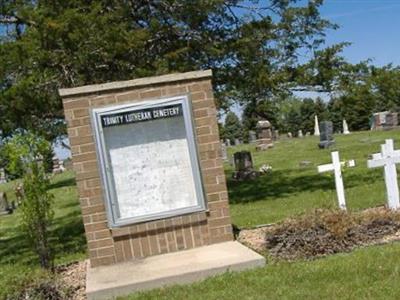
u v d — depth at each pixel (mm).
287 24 16547
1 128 13758
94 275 7977
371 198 12984
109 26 13328
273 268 7258
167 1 15641
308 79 16234
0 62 12859
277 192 17078
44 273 7609
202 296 6508
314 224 8125
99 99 8648
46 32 12828
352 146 29859
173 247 8750
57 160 46281
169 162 8812
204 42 15992
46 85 13945
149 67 14953
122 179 8695
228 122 76812
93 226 8625
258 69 15984
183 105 8758
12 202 24625
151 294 6898
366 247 7840
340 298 5898
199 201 8805
